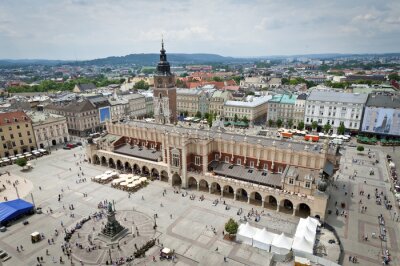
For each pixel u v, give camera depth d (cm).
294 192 8862
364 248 7250
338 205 9344
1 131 13938
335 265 6397
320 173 8806
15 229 8250
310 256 6694
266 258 6950
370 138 16738
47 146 16050
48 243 7594
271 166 9744
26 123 14900
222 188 9919
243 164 10312
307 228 7362
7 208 8738
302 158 9194
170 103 17200
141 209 9219
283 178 8956
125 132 13425
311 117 19012
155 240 7638
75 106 18362
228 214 8900
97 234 7925
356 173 11956
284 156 9475
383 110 16525
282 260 6912
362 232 7912
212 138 10625
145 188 10738
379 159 13700
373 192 10231
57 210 9256
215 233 7931
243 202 9650
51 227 8338
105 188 10781
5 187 10944
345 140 16850
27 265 6775
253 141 10281
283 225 8306
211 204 9512
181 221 8531
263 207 9288
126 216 8800
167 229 8131
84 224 8438
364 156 14138
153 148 12625
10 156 14100
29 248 7412
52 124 16225
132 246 7419
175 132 10681
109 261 6869
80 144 16575
